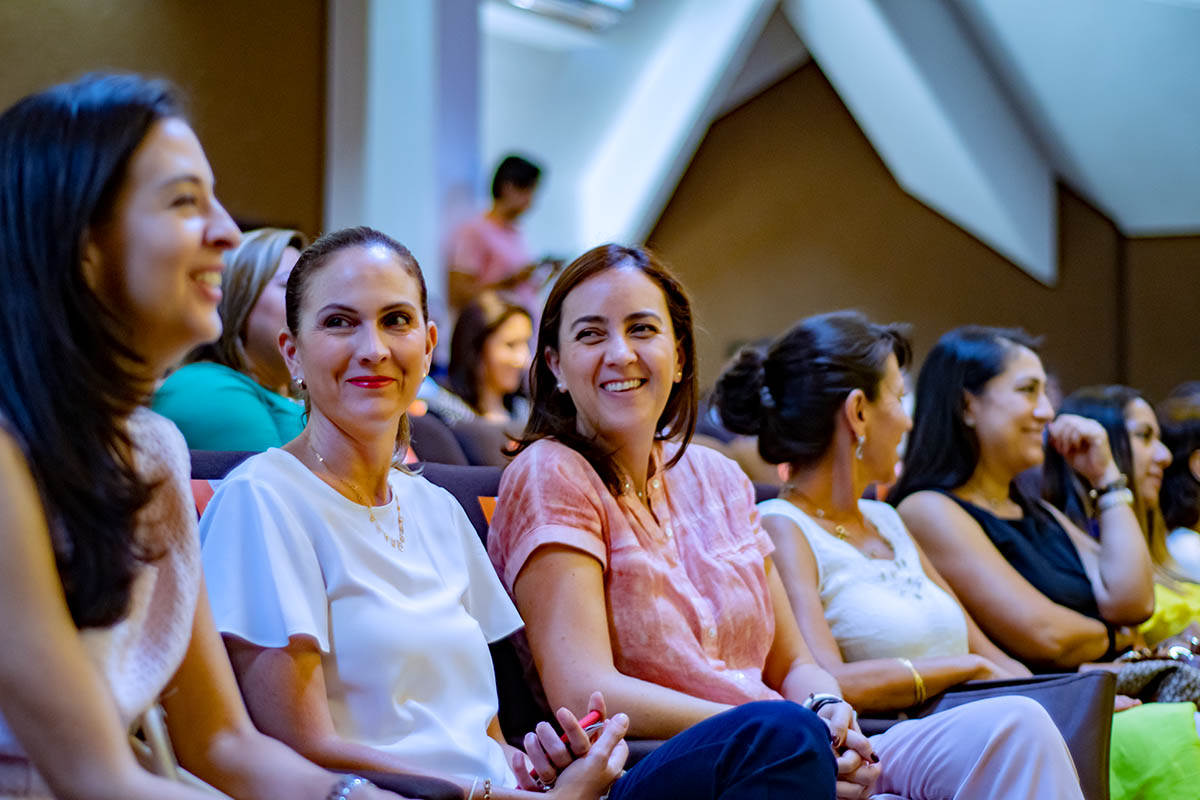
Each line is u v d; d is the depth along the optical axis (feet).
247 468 5.11
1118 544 9.21
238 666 4.77
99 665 3.65
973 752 5.87
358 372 5.16
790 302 32.63
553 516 5.97
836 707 5.73
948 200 29.81
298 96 16.72
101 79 3.73
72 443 3.51
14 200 3.55
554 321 6.55
